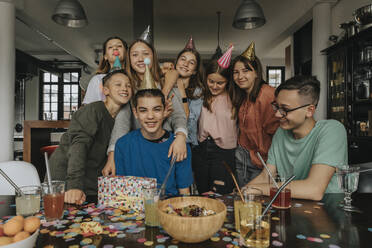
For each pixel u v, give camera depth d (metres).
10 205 1.11
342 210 1.04
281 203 1.06
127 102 1.72
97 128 1.52
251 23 4.00
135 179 1.04
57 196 0.93
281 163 1.57
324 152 1.30
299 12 4.89
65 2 3.49
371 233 0.83
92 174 1.62
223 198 1.20
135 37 4.13
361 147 3.19
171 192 1.39
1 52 4.07
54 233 0.83
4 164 1.56
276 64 8.61
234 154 2.15
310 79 1.28
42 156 3.93
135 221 0.93
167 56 8.20
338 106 3.70
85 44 7.37
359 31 3.18
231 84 2.06
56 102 9.95
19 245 0.63
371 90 3.16
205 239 0.76
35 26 5.28
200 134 2.18
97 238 0.80
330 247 0.74
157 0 4.84
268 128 1.96
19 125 8.95
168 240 0.79
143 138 1.44
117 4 5.00
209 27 6.09
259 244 0.74
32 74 7.81
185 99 2.13
